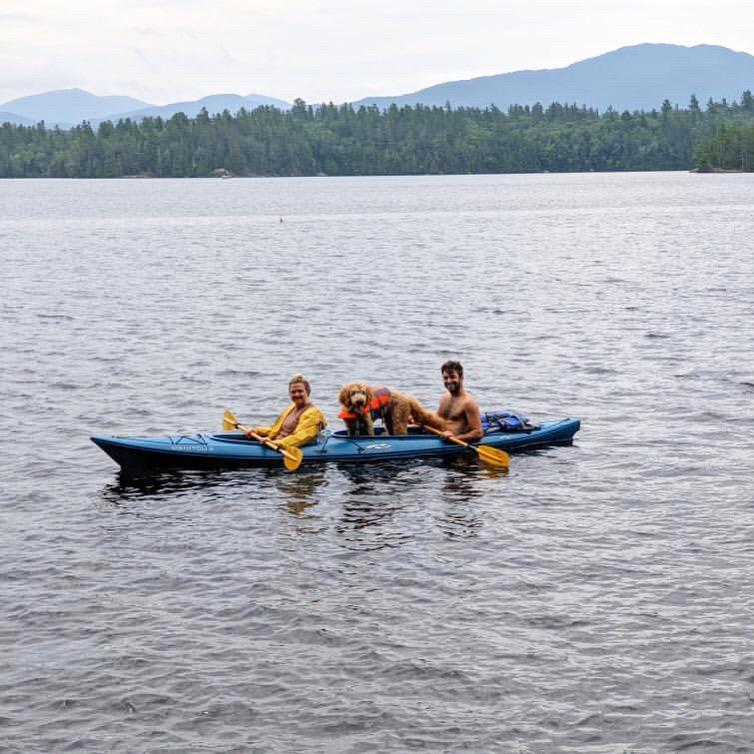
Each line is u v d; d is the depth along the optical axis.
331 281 41.09
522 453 16.55
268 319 30.64
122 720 8.80
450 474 15.48
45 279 42.69
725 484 14.79
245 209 114.31
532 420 18.61
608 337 26.75
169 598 11.09
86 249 59.81
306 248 59.38
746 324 28.44
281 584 11.41
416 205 119.25
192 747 8.42
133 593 11.22
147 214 104.81
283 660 9.74
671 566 11.80
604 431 17.78
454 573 11.69
